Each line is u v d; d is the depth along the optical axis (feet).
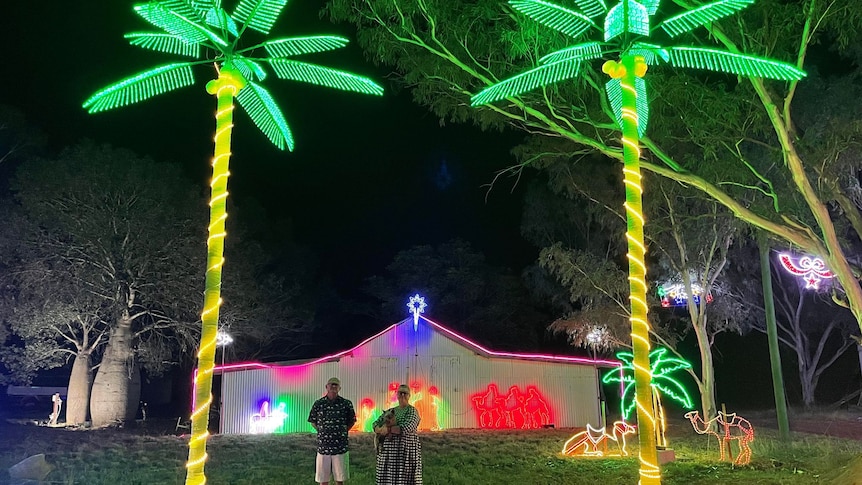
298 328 126.41
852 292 34.37
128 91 21.09
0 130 91.30
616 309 76.89
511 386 86.69
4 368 103.71
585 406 86.69
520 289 133.08
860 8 33.47
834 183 38.75
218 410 104.32
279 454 57.21
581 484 39.09
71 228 84.79
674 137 43.04
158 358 92.58
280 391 85.20
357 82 22.22
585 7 21.89
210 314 17.83
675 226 65.87
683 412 112.78
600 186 72.49
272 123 23.73
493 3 37.65
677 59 20.81
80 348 92.38
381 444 28.02
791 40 36.63
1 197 92.12
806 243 36.29
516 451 57.57
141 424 91.20
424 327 87.92
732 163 43.11
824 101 40.24
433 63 39.52
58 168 84.12
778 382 58.39
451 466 47.67
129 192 87.71
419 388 86.33
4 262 86.79
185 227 90.63
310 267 137.59
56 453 55.06
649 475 17.11
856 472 32.17
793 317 120.06
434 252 135.33
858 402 114.62
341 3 37.76
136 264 89.40
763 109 39.01
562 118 39.99
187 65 20.71
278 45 20.99
